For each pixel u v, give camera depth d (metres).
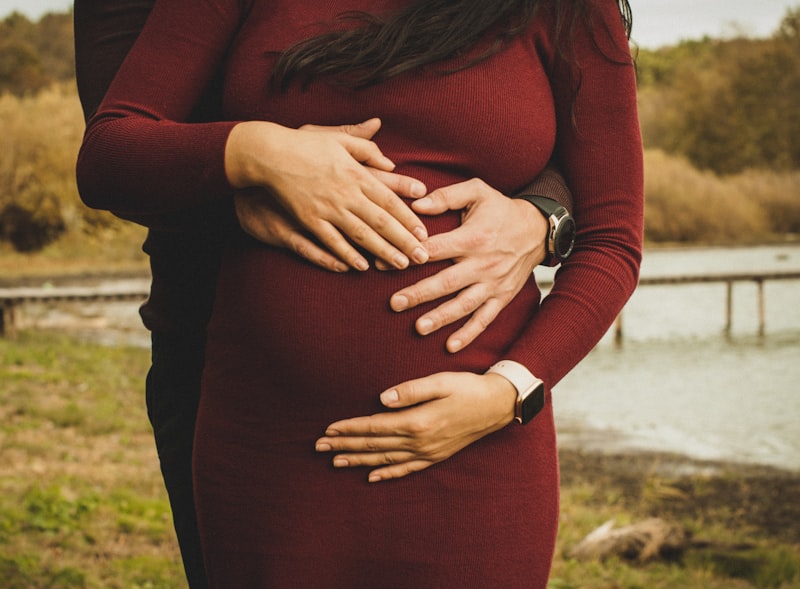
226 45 1.33
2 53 58.81
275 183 1.22
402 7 1.30
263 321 1.28
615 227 1.38
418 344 1.27
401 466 1.24
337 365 1.26
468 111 1.27
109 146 1.24
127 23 1.47
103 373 13.01
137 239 33.44
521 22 1.31
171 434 1.60
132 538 5.25
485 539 1.27
